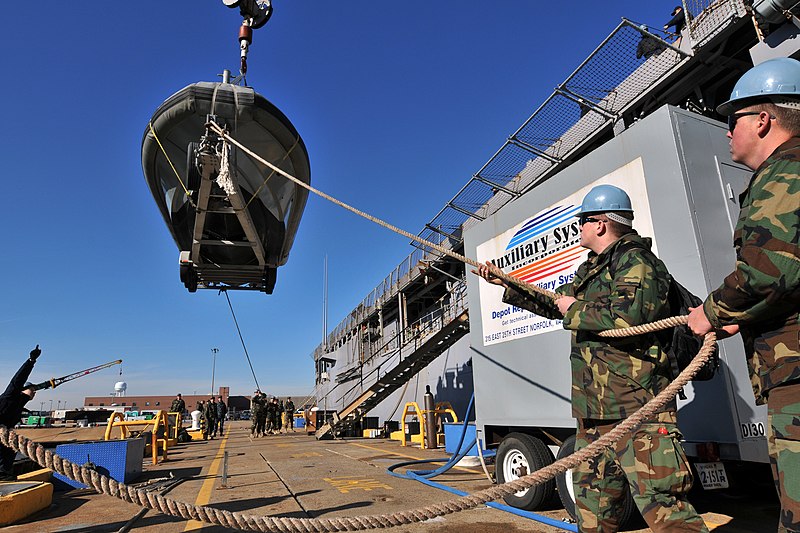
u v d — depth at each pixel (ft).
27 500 15.94
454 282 65.41
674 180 12.17
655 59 33.24
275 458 34.01
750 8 26.16
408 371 51.29
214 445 49.34
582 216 8.36
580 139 39.40
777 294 4.48
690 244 11.65
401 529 13.53
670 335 7.18
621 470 7.10
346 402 101.76
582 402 7.36
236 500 18.33
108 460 22.53
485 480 21.08
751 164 5.36
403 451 37.65
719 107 5.58
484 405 18.01
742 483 13.41
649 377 6.79
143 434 37.65
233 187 22.65
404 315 76.74
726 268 11.76
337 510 16.10
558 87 34.32
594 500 7.29
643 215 12.91
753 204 4.76
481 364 18.42
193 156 24.14
